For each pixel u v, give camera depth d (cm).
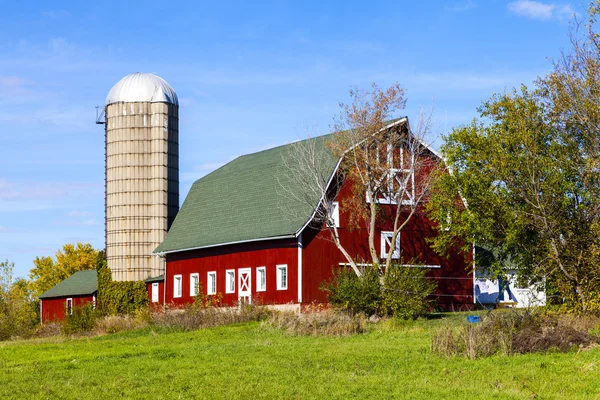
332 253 4641
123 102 6906
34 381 2222
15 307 5534
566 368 2133
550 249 3638
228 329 3712
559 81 3709
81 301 7150
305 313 4034
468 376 2080
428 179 4494
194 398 1911
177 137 7019
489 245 4166
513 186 3766
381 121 4512
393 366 2305
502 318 2664
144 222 6844
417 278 4094
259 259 4809
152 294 6619
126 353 2806
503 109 3922
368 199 4681
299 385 2036
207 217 5538
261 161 5553
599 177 3606
